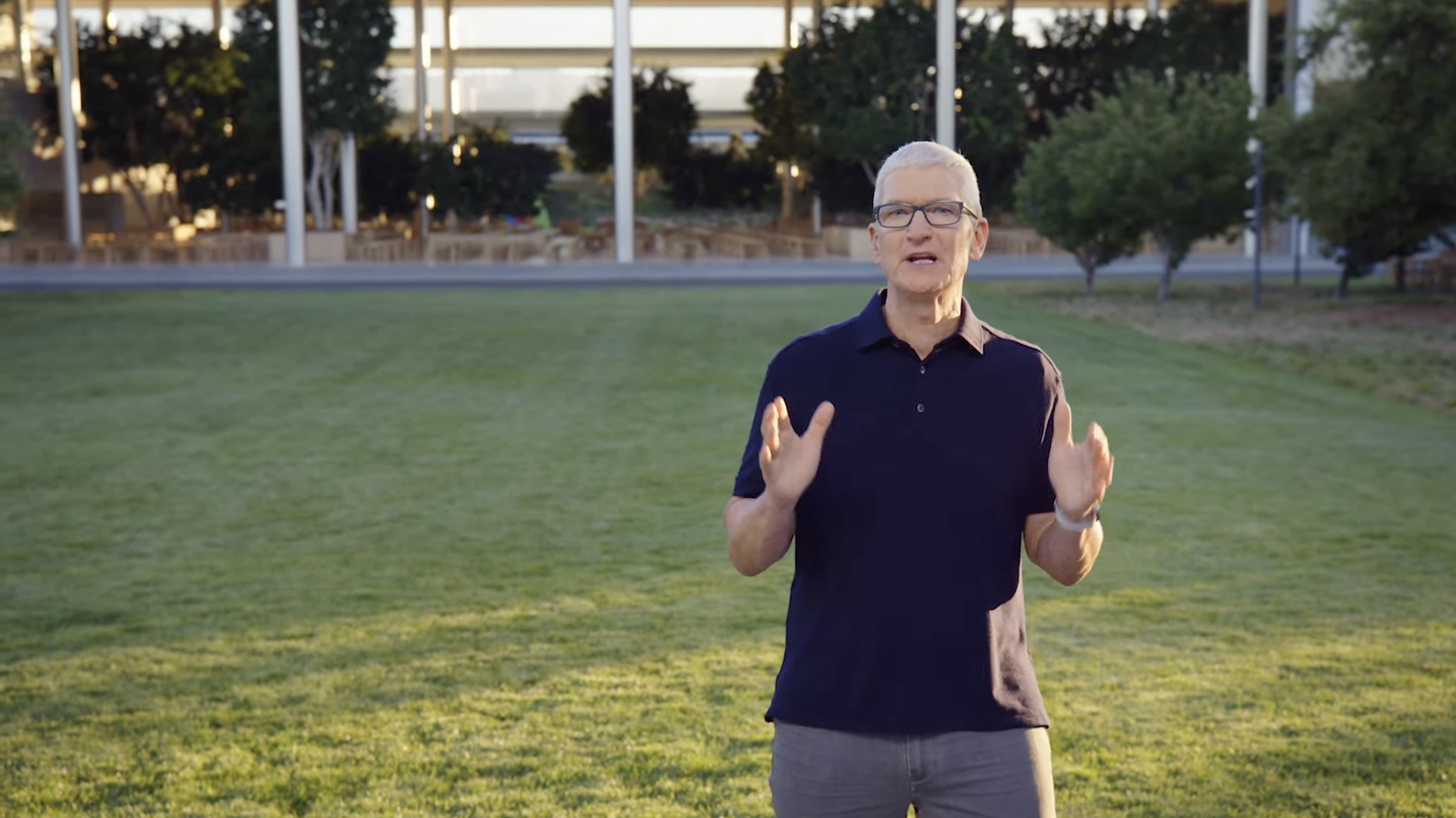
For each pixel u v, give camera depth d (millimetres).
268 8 48625
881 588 2471
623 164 48594
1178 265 29703
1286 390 15555
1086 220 29672
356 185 56594
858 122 50625
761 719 5160
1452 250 32250
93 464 11047
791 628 2600
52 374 17359
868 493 2475
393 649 6086
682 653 6000
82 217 54875
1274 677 5594
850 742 2504
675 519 8914
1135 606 6723
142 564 7746
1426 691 5402
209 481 10312
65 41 51125
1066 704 5289
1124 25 56438
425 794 4480
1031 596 6953
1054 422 2471
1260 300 27797
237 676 5719
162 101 53844
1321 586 7078
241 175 53438
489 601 6910
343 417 13680
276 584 7277
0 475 10547
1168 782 4531
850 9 53156
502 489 9984
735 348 20031
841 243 52812
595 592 7066
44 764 4758
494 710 5273
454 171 53906
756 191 61812
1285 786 4480
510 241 50312
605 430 12758
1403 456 11164
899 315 2543
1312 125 24766
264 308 27734
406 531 8578
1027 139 53438
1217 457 11148
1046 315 25891
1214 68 54406
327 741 4965
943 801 2523
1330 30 24422
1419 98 23531
